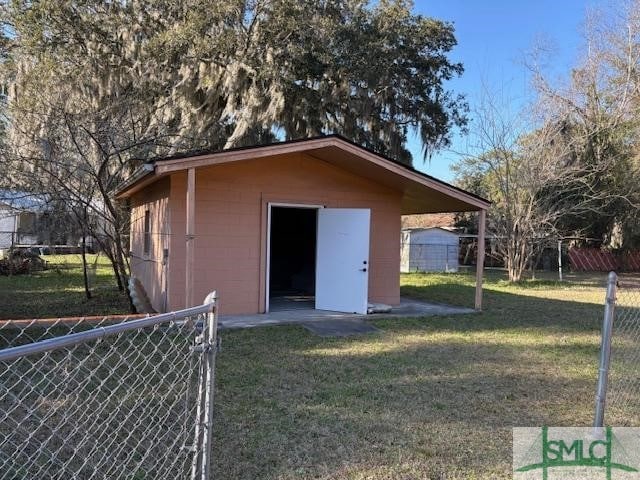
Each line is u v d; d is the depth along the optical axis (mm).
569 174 17516
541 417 4152
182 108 14898
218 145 16062
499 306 10875
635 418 4160
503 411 4277
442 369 5543
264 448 3395
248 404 4250
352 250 9172
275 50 15398
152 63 14320
